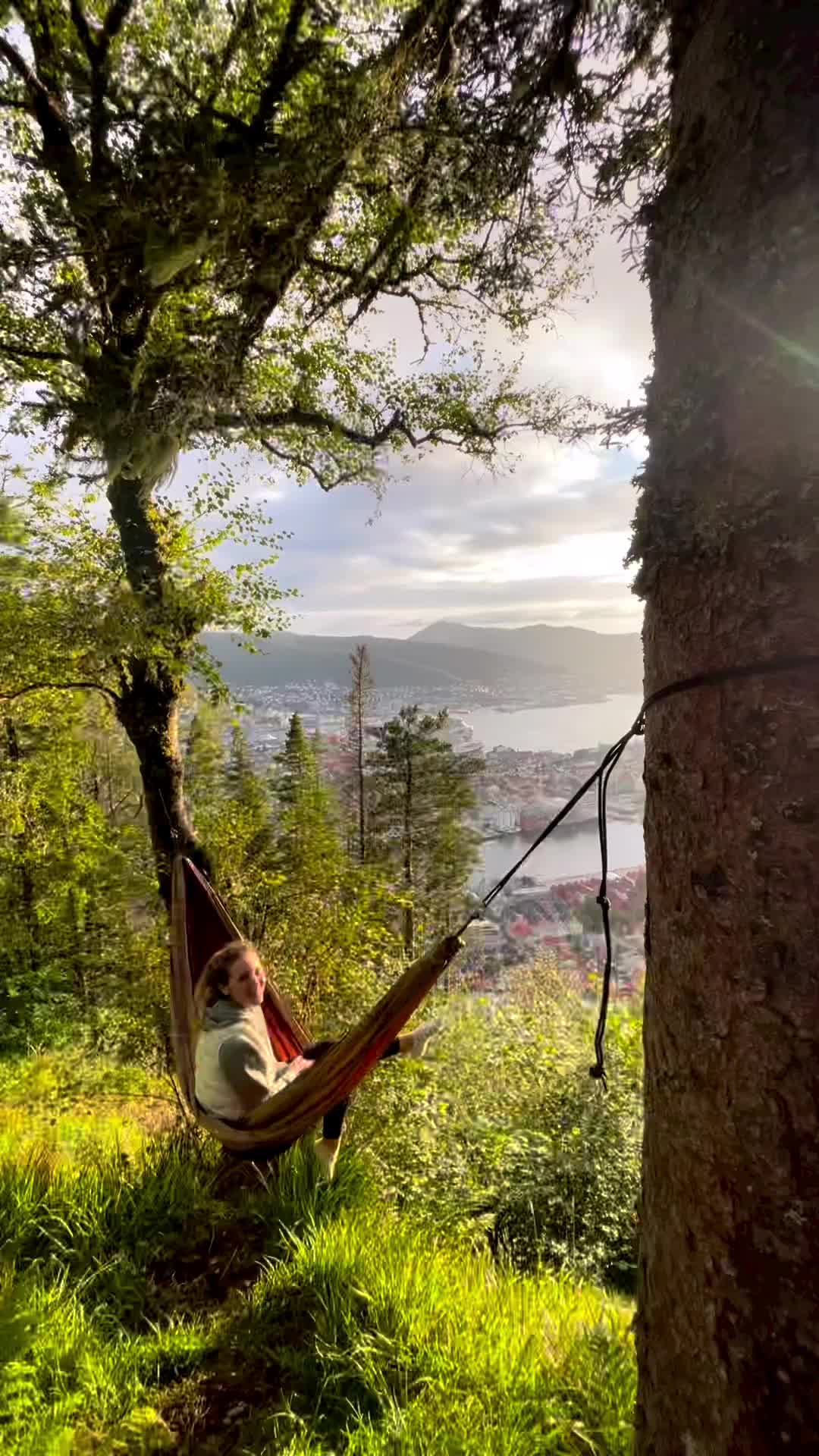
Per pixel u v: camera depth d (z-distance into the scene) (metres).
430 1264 3.50
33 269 3.17
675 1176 1.25
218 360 3.53
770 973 1.08
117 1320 3.26
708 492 1.14
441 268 4.70
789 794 1.06
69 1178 4.29
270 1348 3.08
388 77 2.26
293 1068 3.89
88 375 3.74
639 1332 1.37
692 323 1.16
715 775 1.16
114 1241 3.84
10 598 7.21
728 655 1.12
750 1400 1.10
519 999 8.64
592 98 2.10
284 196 2.47
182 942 4.68
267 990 4.31
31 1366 2.63
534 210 2.64
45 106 4.29
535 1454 2.40
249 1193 4.30
